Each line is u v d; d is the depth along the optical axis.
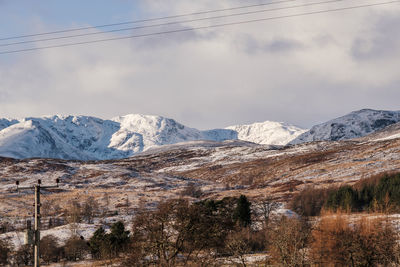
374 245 59.88
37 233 43.81
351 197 125.19
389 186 128.75
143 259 65.88
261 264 66.31
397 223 75.12
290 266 55.47
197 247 66.56
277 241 58.81
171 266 63.28
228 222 83.25
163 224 66.94
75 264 87.75
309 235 61.97
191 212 67.12
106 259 86.38
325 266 59.75
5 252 90.44
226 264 66.00
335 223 63.44
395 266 57.25
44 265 91.12
